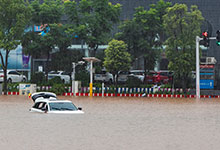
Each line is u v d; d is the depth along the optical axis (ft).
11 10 341.62
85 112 168.66
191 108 199.62
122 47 347.15
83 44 480.64
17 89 353.31
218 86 406.00
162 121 137.49
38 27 442.91
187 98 309.63
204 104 233.35
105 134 104.37
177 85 354.13
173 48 345.10
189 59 333.83
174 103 240.53
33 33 383.65
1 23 345.72
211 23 456.45
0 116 149.59
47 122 128.36
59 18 389.80
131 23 384.47
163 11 381.60
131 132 108.58
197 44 297.33
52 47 389.19
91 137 99.14
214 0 459.32
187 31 340.59
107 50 348.18
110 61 341.21
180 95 331.57
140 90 339.36
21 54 474.90
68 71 392.06
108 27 386.73
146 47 377.50
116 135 102.78
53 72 392.47
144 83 381.19
